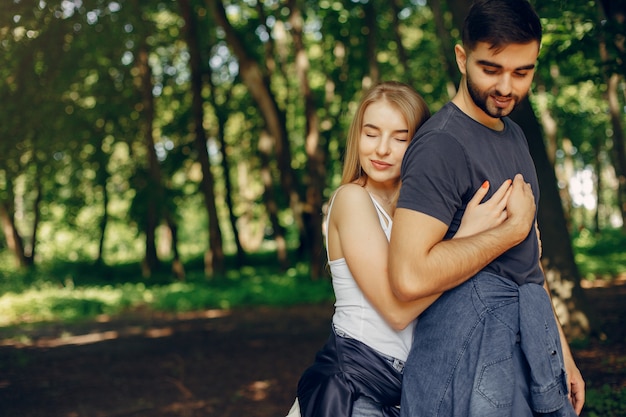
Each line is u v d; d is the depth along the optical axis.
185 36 23.09
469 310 2.27
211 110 29.52
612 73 6.90
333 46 22.75
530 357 2.24
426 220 2.19
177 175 33.03
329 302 17.27
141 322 15.41
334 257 2.56
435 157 2.22
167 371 9.36
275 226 26.92
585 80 7.41
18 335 13.41
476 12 2.19
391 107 2.53
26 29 11.52
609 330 9.62
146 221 30.30
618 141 20.98
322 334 12.18
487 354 2.23
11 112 12.84
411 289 2.19
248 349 10.86
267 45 22.03
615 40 6.74
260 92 20.34
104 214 30.42
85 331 14.02
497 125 2.38
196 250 47.72
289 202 24.30
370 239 2.41
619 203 33.16
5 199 15.59
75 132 16.39
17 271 26.47
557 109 20.09
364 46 21.52
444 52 13.57
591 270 19.88
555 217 9.19
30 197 31.78
